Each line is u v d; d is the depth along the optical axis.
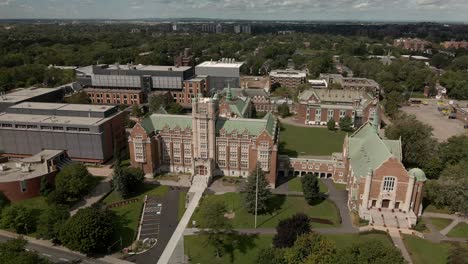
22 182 128.75
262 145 140.25
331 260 81.06
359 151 138.00
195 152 150.88
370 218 114.88
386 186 116.19
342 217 120.94
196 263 98.88
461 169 128.12
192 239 109.25
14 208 111.81
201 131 146.62
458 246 96.19
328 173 152.38
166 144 153.62
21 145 168.00
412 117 186.50
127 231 112.94
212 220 102.81
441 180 130.38
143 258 100.62
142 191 139.75
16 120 166.88
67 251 103.44
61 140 164.12
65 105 188.38
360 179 118.94
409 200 115.12
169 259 100.25
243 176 151.25
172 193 138.25
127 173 134.62
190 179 147.12
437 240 107.56
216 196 134.88
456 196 121.88
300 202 131.12
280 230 98.69
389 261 75.75
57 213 108.25
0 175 133.00
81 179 132.50
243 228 114.81
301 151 185.12
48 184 133.38
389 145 138.50
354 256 80.25
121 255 101.75
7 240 98.56
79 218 100.44
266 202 130.75
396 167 113.12
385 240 106.50
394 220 114.25
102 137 162.62
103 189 141.25
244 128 146.50
